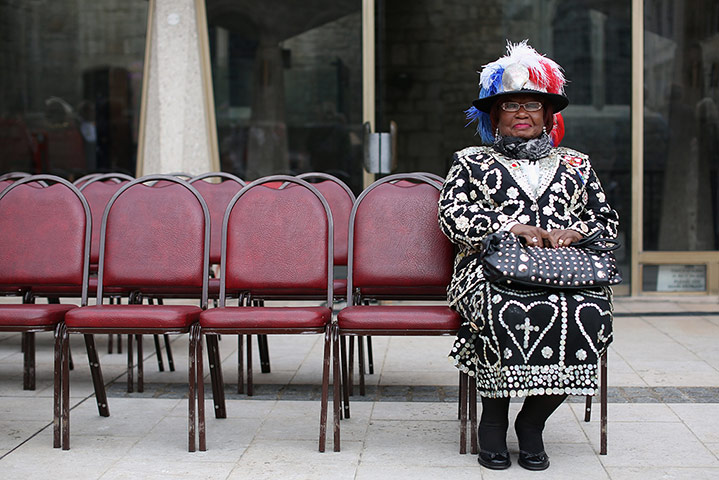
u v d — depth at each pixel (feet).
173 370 13.23
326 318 9.45
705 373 12.78
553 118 9.86
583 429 10.07
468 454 9.24
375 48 18.94
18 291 11.65
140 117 20.22
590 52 20.21
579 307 8.58
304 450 9.37
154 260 10.68
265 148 19.35
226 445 9.56
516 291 8.66
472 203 9.61
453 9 27.12
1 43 20.49
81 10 20.33
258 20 19.19
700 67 19.92
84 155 20.57
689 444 9.49
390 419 10.60
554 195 9.41
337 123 19.17
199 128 19.17
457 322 9.25
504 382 8.54
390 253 10.43
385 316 9.29
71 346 15.24
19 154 20.70
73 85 20.47
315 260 10.42
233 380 12.62
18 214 10.94
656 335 15.81
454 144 28.02
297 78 19.22
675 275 20.21
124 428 10.22
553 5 20.53
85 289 10.72
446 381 12.51
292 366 13.55
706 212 20.10
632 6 19.81
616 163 20.20
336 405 9.31
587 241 9.07
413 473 8.62
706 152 20.06
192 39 19.07
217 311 9.44
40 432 10.07
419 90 27.81
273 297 12.36
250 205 10.62
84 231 10.85
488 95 9.93
